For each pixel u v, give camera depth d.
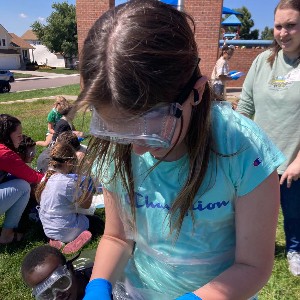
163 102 0.84
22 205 3.53
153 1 0.85
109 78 0.79
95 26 0.86
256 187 1.00
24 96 17.72
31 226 3.89
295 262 2.91
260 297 2.64
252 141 1.00
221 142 1.00
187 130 0.97
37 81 33.34
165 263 1.26
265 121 2.54
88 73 0.83
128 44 0.79
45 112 12.34
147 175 1.14
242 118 1.04
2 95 19.23
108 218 1.37
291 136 2.45
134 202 1.22
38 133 8.25
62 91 19.22
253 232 1.04
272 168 1.00
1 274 3.05
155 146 0.91
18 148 3.94
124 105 0.81
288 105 2.42
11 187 3.44
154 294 1.35
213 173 1.02
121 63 0.78
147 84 0.79
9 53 58.81
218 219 1.11
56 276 2.01
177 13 0.86
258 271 1.06
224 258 1.20
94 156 1.16
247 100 2.72
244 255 1.07
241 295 1.05
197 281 1.24
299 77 2.37
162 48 0.80
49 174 3.56
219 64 10.63
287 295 2.68
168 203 1.15
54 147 3.57
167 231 1.19
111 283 1.33
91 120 0.93
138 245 1.36
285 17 2.26
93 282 1.29
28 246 3.53
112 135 0.89
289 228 2.90
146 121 0.85
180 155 1.06
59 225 3.49
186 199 1.07
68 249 3.38
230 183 1.03
